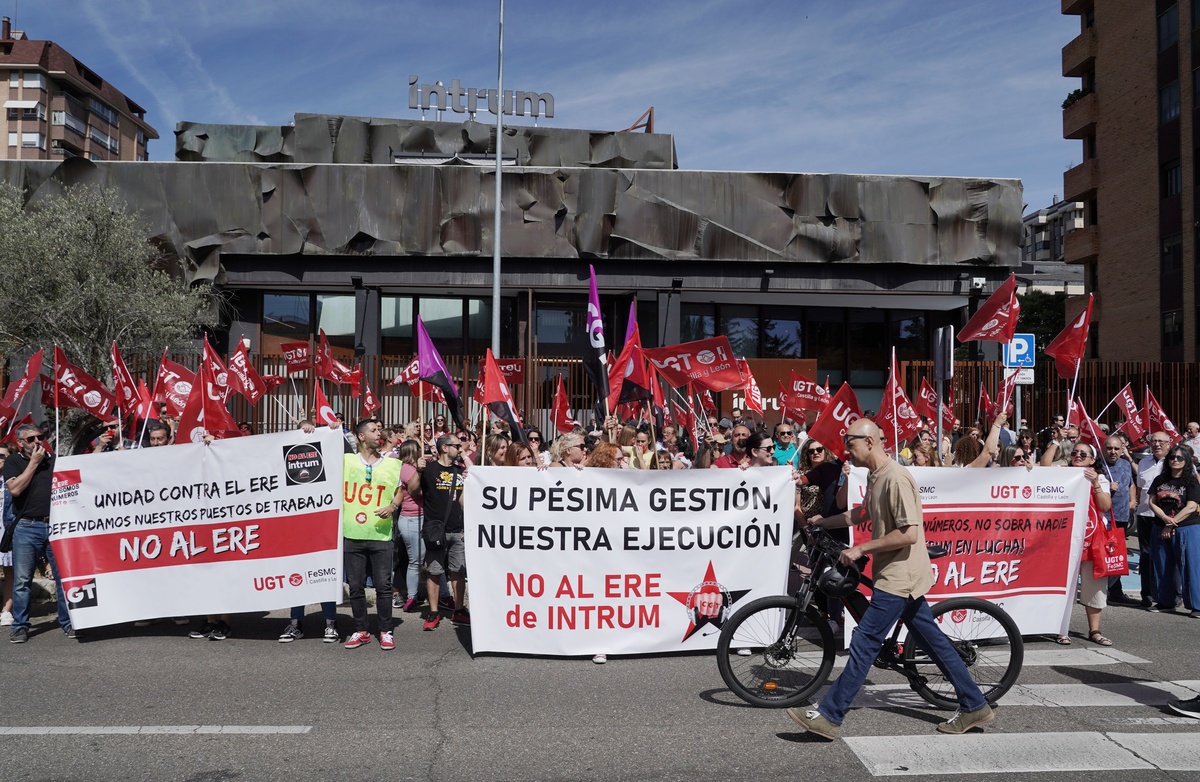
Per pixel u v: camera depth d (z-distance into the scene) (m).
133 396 11.48
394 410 20.44
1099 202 39.16
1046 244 88.19
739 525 7.41
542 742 5.24
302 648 7.73
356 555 7.82
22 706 5.92
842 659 7.49
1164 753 5.09
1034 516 7.82
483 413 9.20
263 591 7.91
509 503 7.32
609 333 25.48
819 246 24.00
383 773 4.74
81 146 69.88
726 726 5.55
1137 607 9.95
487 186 23.38
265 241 22.95
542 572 7.31
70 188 20.23
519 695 6.23
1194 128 33.19
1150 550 9.81
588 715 5.77
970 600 6.03
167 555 7.99
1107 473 9.80
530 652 7.29
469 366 24.44
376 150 25.72
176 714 5.75
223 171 22.86
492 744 5.20
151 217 22.66
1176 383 19.34
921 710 5.96
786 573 7.44
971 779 4.70
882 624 5.31
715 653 7.57
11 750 5.06
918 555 5.41
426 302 25.17
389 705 5.97
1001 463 9.26
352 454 7.96
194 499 7.99
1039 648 7.86
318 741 5.24
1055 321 57.41
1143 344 36.09
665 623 7.33
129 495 7.98
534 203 23.50
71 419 14.51
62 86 68.44
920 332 26.98
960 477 7.69
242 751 5.07
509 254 23.33
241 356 12.98
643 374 11.10
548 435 21.50
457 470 8.72
